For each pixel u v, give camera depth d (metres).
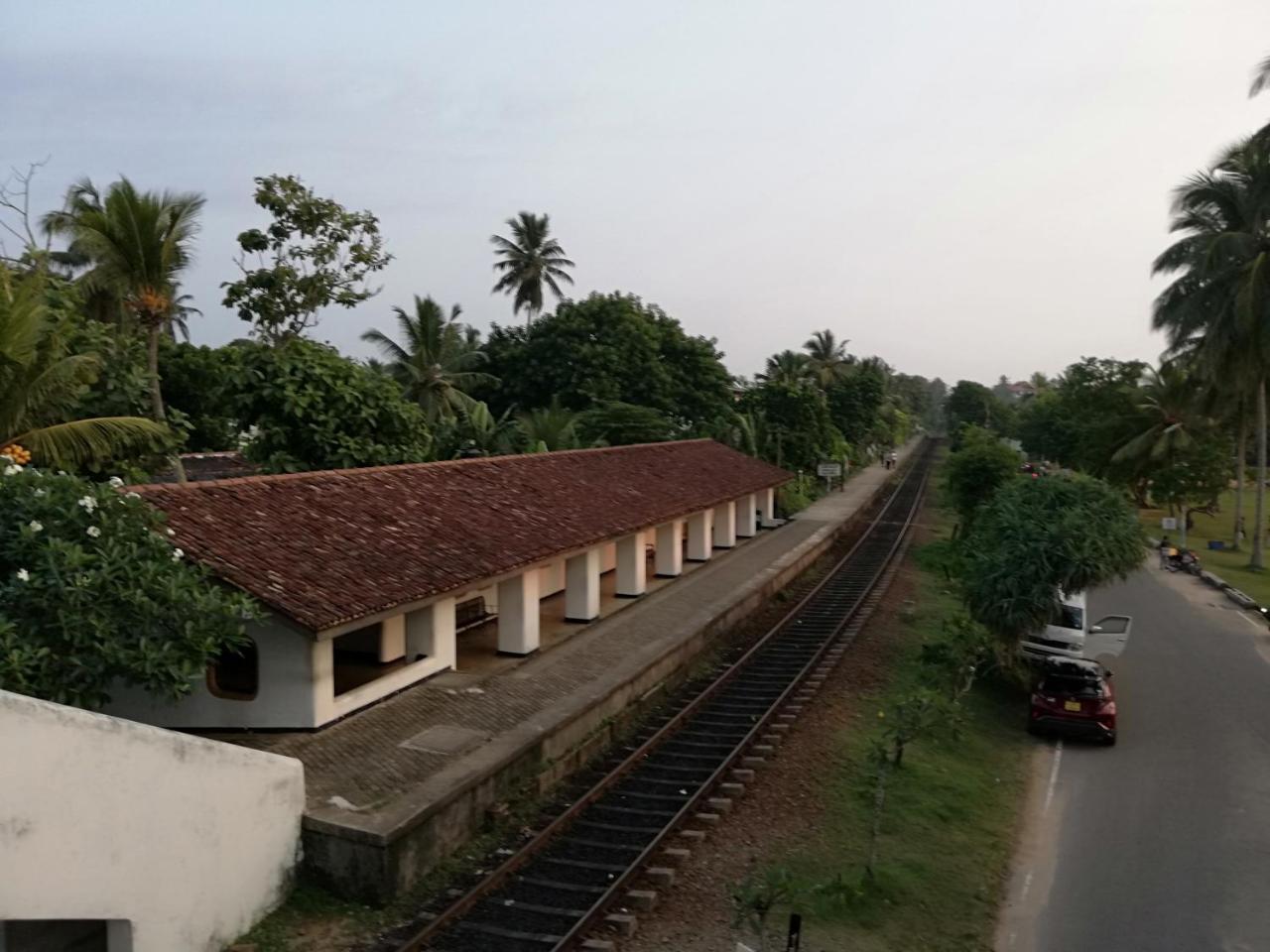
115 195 19.98
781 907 10.04
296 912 9.58
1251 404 40.91
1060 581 17.48
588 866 10.67
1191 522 50.50
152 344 20.98
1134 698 19.58
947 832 12.38
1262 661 22.53
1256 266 29.98
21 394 14.73
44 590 9.21
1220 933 10.30
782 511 45.78
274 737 12.76
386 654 16.88
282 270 28.44
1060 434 62.44
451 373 38.81
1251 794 14.35
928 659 20.22
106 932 8.30
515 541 17.73
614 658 17.89
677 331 47.91
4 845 7.15
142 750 8.16
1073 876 11.69
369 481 17.25
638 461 28.86
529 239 53.78
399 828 9.88
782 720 16.05
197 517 12.95
